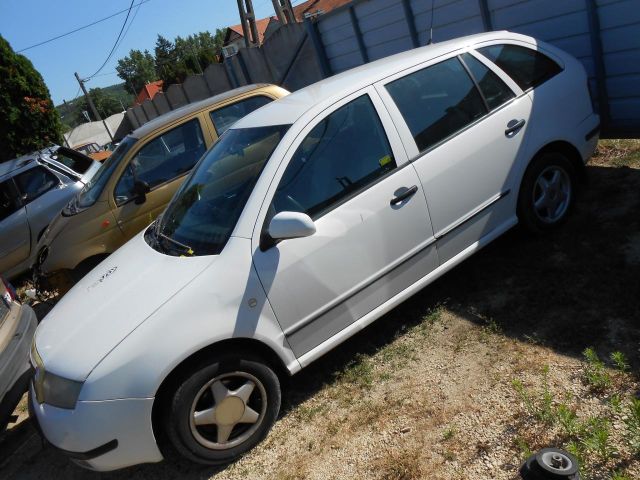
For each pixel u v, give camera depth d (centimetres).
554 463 203
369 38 803
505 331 349
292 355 333
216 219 344
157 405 304
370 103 367
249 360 316
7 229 843
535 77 421
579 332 324
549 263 399
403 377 344
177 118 604
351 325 352
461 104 389
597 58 513
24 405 501
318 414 340
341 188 346
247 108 623
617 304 335
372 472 283
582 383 286
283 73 1116
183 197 400
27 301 676
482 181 388
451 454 274
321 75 975
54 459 397
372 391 343
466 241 389
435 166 369
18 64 1400
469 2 620
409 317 402
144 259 360
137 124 2697
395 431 304
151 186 592
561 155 426
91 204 591
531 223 420
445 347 356
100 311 321
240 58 1261
